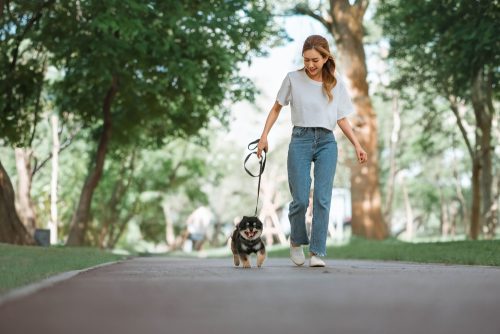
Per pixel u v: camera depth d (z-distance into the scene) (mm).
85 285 4941
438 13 19938
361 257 16844
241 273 6375
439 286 4609
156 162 40156
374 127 26375
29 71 21016
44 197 38906
